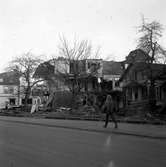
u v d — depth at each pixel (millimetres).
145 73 35500
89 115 27875
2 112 43031
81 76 35938
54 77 41625
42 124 21578
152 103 31359
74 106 35062
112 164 7988
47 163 8086
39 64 48000
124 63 56812
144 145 11523
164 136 13781
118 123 21234
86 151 10000
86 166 7723
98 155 9289
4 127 19531
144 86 42969
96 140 12898
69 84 35781
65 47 37719
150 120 21656
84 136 14398
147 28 34469
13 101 75500
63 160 8477
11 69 49812
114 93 45781
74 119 26328
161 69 34844
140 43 34688
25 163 8109
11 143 11797
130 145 11492
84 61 37375
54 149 10367
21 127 19578
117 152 9852
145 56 34406
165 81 36250
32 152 9758
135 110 30016
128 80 48625
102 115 27062
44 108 41469
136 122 21219
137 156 9164
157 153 9719
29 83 48531
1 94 75688
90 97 39938
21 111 43625
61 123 21625
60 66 38219
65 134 15258
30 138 13438
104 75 53781
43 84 49250
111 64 58000
